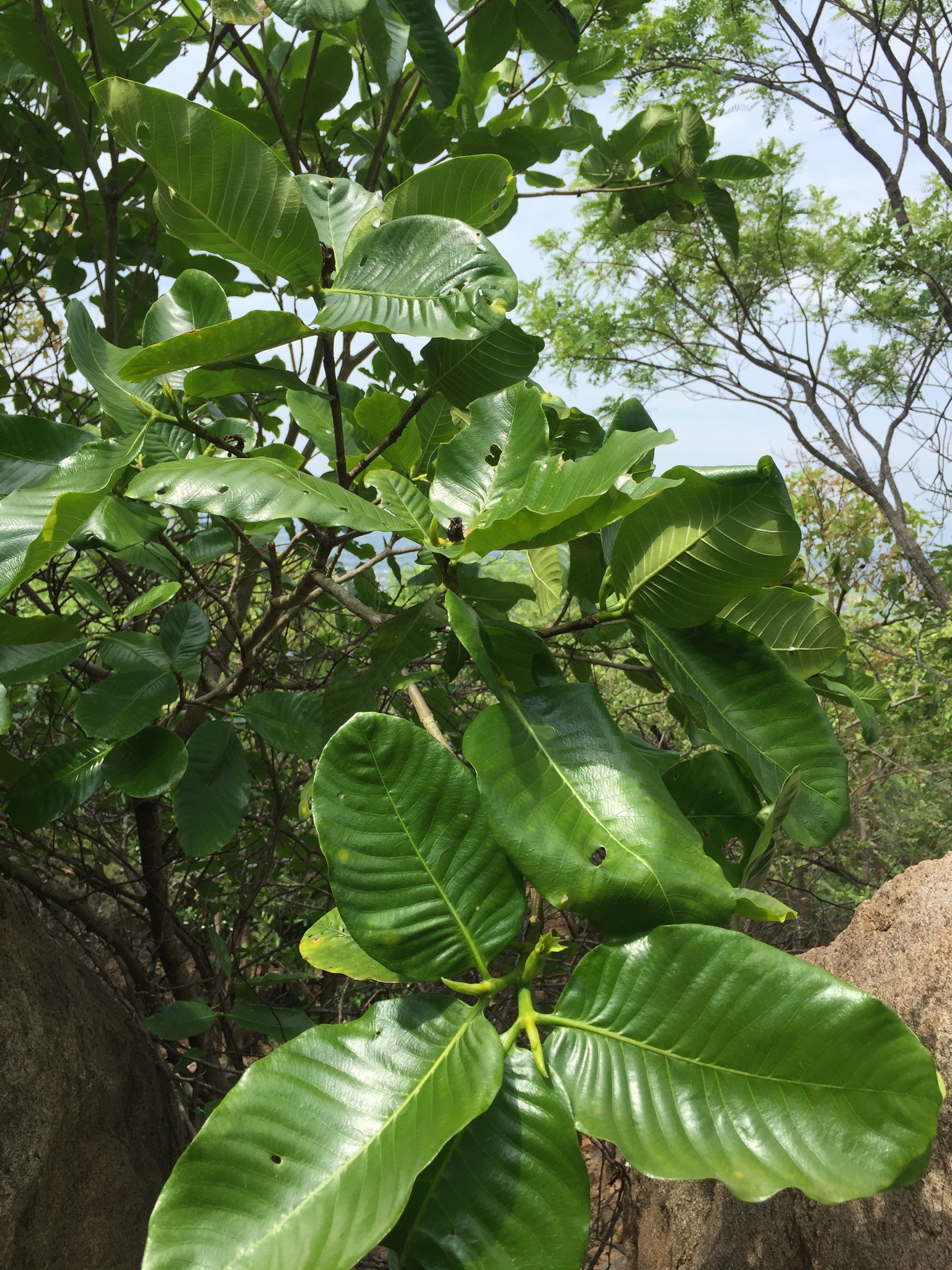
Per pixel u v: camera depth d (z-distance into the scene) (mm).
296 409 1422
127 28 2738
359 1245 626
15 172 2633
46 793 1608
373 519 859
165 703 1702
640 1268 2461
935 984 1502
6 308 3082
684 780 1193
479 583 1379
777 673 1120
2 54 2463
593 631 1629
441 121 2639
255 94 2949
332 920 1104
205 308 1441
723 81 9547
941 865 1757
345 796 823
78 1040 1673
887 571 7176
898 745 5430
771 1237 1789
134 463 1405
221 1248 643
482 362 1072
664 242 11438
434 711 2594
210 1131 699
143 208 2688
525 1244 712
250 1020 1941
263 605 3037
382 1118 719
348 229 1055
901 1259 1427
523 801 830
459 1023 789
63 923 2312
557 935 846
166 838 2924
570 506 781
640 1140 718
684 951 775
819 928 4254
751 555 982
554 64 3184
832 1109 708
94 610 3105
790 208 10672
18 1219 1412
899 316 9555
